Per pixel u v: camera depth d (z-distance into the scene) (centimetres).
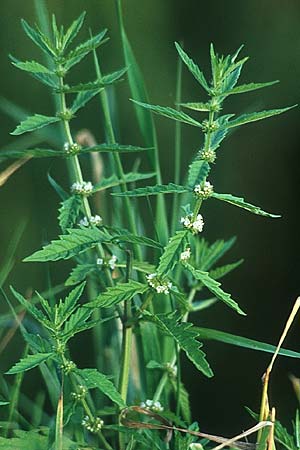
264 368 284
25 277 271
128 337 141
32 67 143
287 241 307
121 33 164
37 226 283
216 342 284
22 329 147
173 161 300
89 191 145
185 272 160
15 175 284
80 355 235
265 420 137
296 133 306
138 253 156
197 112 304
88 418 141
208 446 151
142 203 241
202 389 274
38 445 137
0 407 151
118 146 144
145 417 147
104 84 142
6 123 298
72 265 266
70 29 143
